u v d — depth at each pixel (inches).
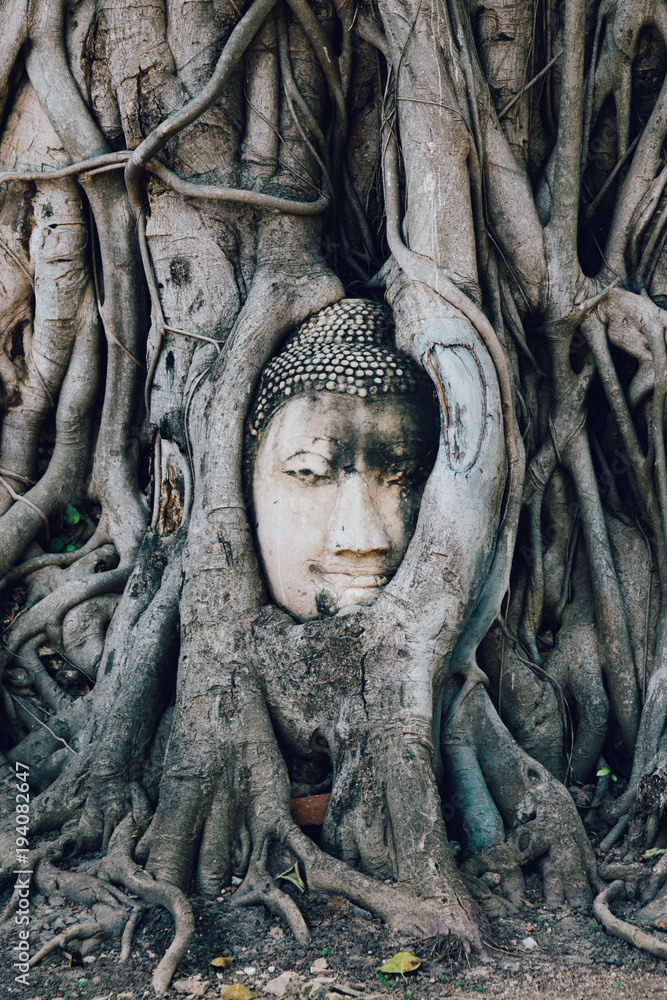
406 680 160.4
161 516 205.0
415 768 154.0
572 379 200.5
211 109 199.2
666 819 163.2
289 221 199.9
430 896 141.6
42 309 216.2
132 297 214.7
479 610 178.4
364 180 218.8
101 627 204.5
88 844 166.4
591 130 205.0
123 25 198.4
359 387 174.6
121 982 130.9
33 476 226.2
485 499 168.2
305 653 166.4
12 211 214.1
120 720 176.1
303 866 152.0
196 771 161.9
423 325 177.3
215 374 189.0
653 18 192.9
